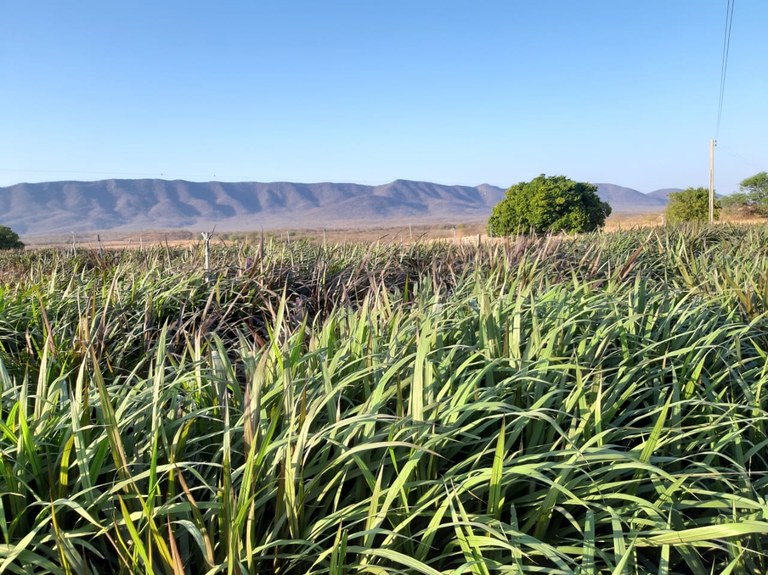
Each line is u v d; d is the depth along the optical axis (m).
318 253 9.24
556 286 4.61
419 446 2.05
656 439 2.41
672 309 4.37
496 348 3.43
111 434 2.12
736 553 2.26
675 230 14.30
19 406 2.29
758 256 7.45
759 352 3.70
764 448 3.15
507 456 2.62
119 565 2.08
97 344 4.34
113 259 10.27
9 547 1.93
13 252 15.87
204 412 2.58
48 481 2.31
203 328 4.98
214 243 11.40
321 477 2.45
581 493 2.41
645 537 2.21
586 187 40.25
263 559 2.15
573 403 2.71
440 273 7.81
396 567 2.15
